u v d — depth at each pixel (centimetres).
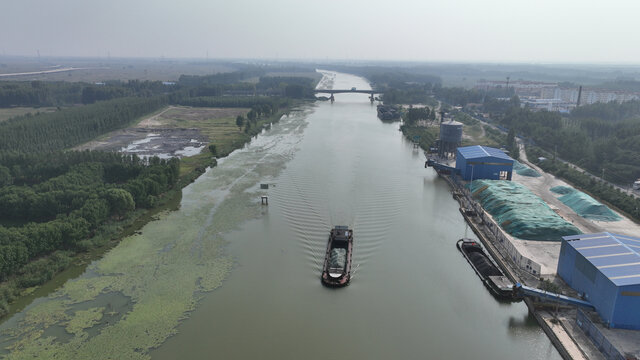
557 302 7825
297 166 18238
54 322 7688
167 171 14862
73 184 13450
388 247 10681
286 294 8600
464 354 7006
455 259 10138
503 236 10475
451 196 14638
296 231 11525
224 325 7612
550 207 12544
